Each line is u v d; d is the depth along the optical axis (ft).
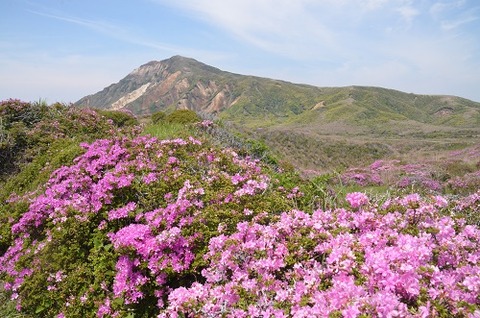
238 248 14.37
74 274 18.75
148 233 17.49
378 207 17.07
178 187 21.95
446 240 12.95
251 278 13.82
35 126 45.24
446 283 10.60
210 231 17.58
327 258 12.71
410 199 15.37
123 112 69.87
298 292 12.01
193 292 13.42
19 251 23.48
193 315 12.70
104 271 18.22
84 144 33.58
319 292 11.60
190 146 28.94
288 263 13.74
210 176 23.11
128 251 16.81
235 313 11.86
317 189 23.44
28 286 19.70
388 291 10.53
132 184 22.21
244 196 19.67
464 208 21.58
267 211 19.02
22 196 29.89
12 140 40.50
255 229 15.67
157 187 22.00
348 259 12.14
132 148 28.66
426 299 10.27
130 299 16.19
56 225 21.08
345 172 83.66
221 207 19.11
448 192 56.59
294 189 23.04
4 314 19.86
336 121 444.14
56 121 46.93
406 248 11.78
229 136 43.55
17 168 37.93
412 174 67.97
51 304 19.01
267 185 22.07
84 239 20.36
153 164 24.77
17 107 47.44
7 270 22.57
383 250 12.03
